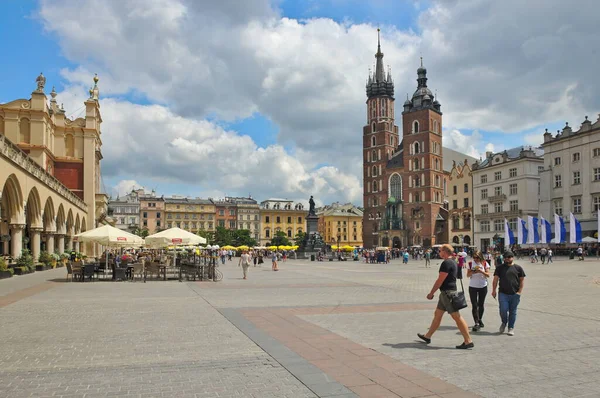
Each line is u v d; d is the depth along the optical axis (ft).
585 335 41.37
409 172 476.54
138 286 90.22
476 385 26.84
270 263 237.04
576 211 266.98
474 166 360.48
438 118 483.92
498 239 310.86
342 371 29.53
